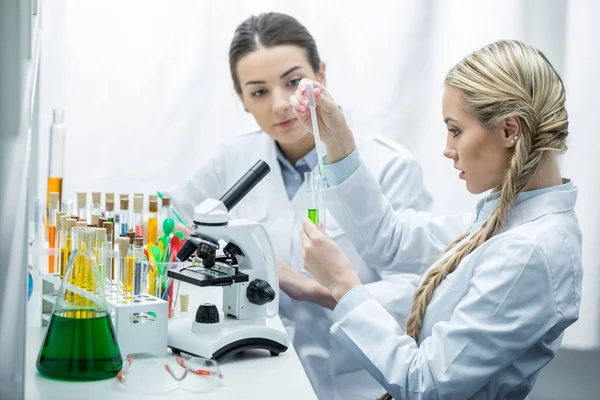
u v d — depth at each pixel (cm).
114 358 128
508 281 133
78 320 125
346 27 299
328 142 203
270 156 248
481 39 302
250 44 230
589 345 305
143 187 295
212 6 292
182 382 128
